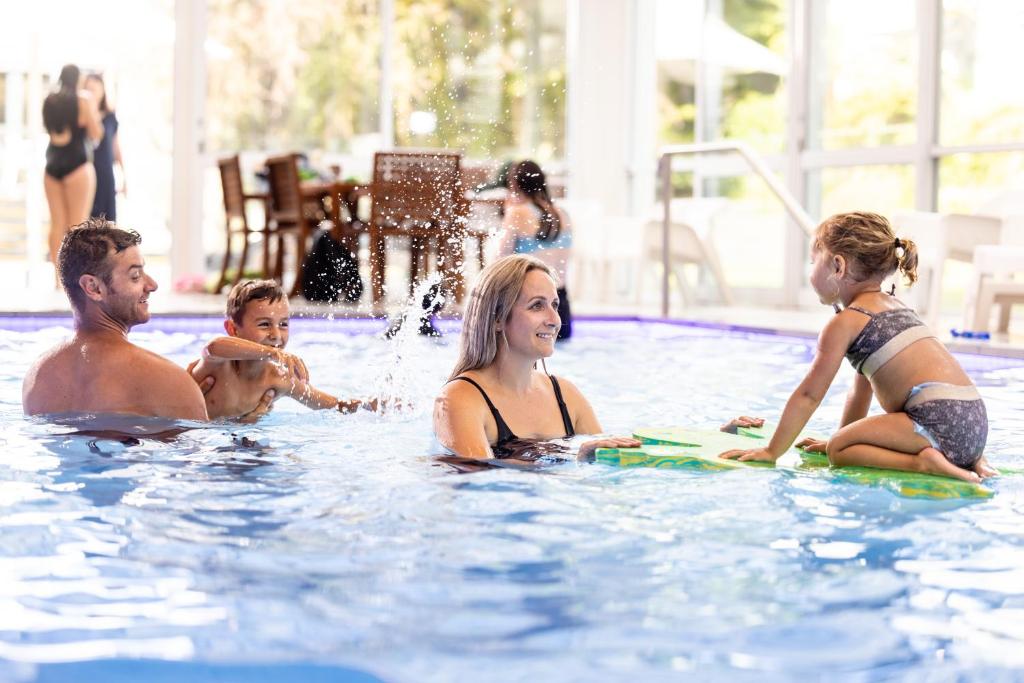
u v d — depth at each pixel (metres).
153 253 10.85
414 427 2.91
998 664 1.30
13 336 5.48
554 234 6.20
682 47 10.52
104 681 1.22
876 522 1.95
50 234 9.02
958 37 7.93
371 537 1.79
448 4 10.71
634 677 1.24
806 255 9.20
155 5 10.22
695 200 9.58
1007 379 4.42
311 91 10.25
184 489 2.11
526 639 1.35
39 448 2.46
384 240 8.37
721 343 6.06
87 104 8.91
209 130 10.12
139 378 2.87
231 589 1.52
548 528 1.86
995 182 7.74
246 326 3.14
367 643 1.33
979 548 1.79
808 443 2.71
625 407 3.63
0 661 1.27
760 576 1.62
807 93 9.18
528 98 11.07
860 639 1.37
